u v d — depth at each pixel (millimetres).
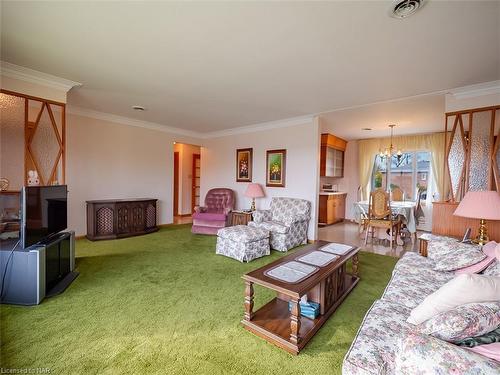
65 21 1842
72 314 1982
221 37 2035
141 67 2600
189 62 2477
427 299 1164
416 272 2020
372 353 1082
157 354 1558
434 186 5727
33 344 1619
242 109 4082
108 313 2010
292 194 4766
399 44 2084
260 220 4375
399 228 4723
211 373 1415
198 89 3207
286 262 2172
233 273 2906
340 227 6184
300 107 3904
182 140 5957
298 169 4660
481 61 2330
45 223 2404
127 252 3648
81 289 2424
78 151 4285
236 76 2797
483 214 2098
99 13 1746
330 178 7074
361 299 2336
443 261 2004
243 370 1444
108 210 4379
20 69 2631
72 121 4195
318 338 1748
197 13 1735
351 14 1719
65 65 2568
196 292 2410
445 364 855
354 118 4469
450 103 3111
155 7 1675
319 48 2176
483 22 1765
